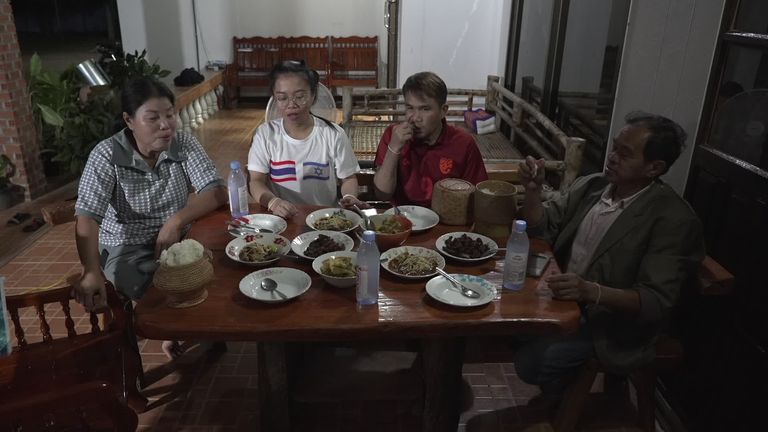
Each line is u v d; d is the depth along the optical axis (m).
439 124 2.21
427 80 2.03
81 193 1.97
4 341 1.58
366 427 2.10
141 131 1.92
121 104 1.94
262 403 1.82
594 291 1.62
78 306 2.80
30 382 1.58
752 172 1.75
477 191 1.91
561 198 2.12
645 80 2.40
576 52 3.27
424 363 1.87
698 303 2.02
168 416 2.12
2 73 4.07
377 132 4.37
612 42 2.63
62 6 9.31
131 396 2.09
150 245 2.20
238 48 7.74
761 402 1.66
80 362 1.64
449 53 5.04
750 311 1.74
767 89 1.73
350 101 4.39
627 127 1.73
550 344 1.88
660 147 1.67
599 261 1.83
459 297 1.58
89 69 4.59
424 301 1.57
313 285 1.65
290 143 2.32
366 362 2.12
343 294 1.60
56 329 2.62
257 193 2.27
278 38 7.72
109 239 2.17
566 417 1.97
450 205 2.01
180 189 2.21
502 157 3.81
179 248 1.53
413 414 2.16
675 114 2.24
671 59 2.24
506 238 1.93
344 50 7.75
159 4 7.41
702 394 1.97
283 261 1.79
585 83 3.09
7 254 3.44
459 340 1.74
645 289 1.69
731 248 1.86
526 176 1.93
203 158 2.23
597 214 1.92
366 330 1.45
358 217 2.06
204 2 7.55
